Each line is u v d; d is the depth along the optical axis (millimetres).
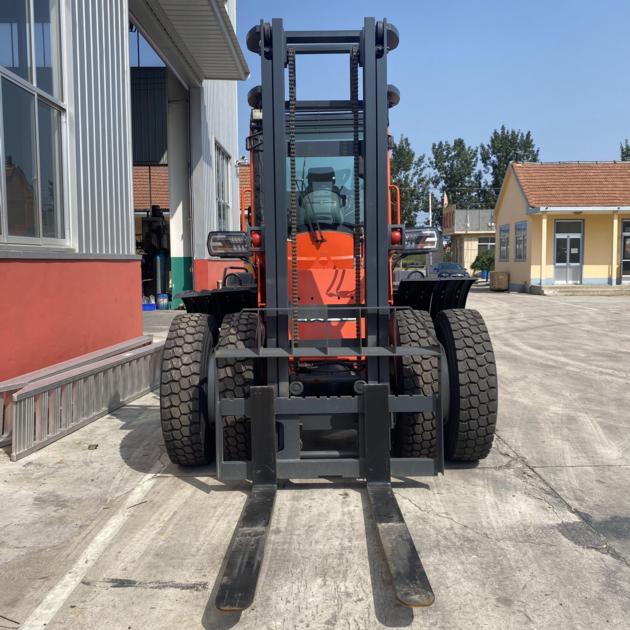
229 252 4797
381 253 4387
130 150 9484
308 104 5000
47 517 4102
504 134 77438
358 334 4293
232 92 22156
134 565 3477
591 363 9742
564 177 27938
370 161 4352
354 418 4383
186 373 4660
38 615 3021
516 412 6707
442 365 4445
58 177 7336
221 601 2881
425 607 3043
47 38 7090
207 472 4898
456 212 50438
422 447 4676
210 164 17875
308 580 3295
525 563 3459
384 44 4273
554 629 2875
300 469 4262
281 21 4258
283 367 4383
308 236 4973
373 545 3662
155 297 17766
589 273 27094
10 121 6176
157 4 11328
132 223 9531
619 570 3387
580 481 4664
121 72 9234
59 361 6973
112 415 6637
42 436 5500
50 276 6766
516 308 19828
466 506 4203
